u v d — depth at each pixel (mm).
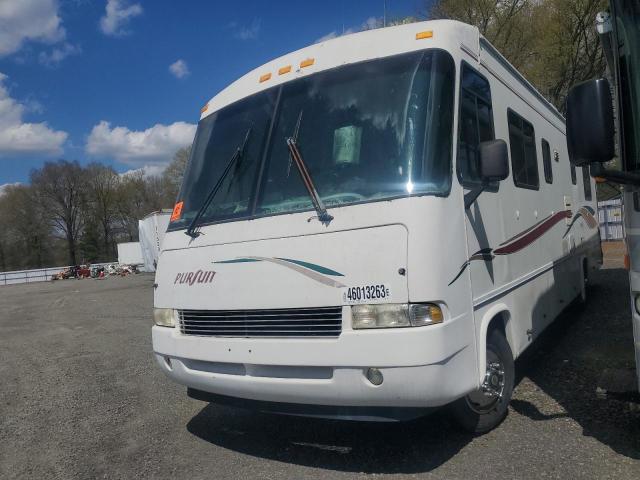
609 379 4570
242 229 3994
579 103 2988
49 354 9180
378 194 3549
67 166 70812
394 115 3746
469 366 3611
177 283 4293
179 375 4273
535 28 24109
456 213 3631
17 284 44625
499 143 3660
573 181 7656
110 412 5617
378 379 3354
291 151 3941
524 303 5000
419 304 3295
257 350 3709
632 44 3240
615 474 3443
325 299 3510
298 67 4367
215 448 4410
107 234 73562
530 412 4566
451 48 3963
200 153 4781
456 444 4055
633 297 3322
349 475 3703
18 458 4551
